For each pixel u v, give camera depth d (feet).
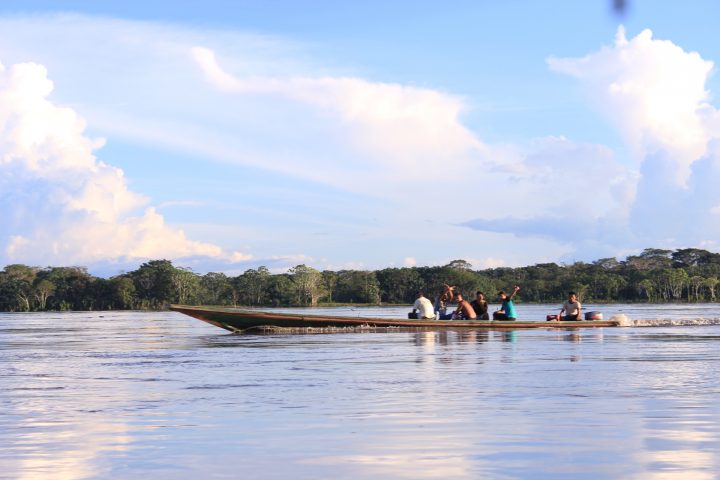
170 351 64.23
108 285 541.34
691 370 44.09
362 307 522.06
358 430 26.21
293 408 30.96
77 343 80.33
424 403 31.86
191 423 27.78
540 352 58.49
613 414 28.63
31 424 27.84
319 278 547.08
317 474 20.52
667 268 581.94
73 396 35.09
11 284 546.67
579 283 559.79
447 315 98.07
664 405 30.66
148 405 32.09
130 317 256.11
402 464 21.43
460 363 49.44
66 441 24.82
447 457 22.16
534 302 568.41
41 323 182.29
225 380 41.06
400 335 85.10
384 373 43.68
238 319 94.02
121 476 20.48
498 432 25.54
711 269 603.67
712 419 27.45
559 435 24.94
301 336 85.66
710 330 95.55
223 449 23.49
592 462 21.31
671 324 107.86
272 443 24.27
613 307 357.00
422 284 561.84
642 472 20.18
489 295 557.74
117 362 53.57
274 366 48.93
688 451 22.48
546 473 20.24
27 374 45.44
